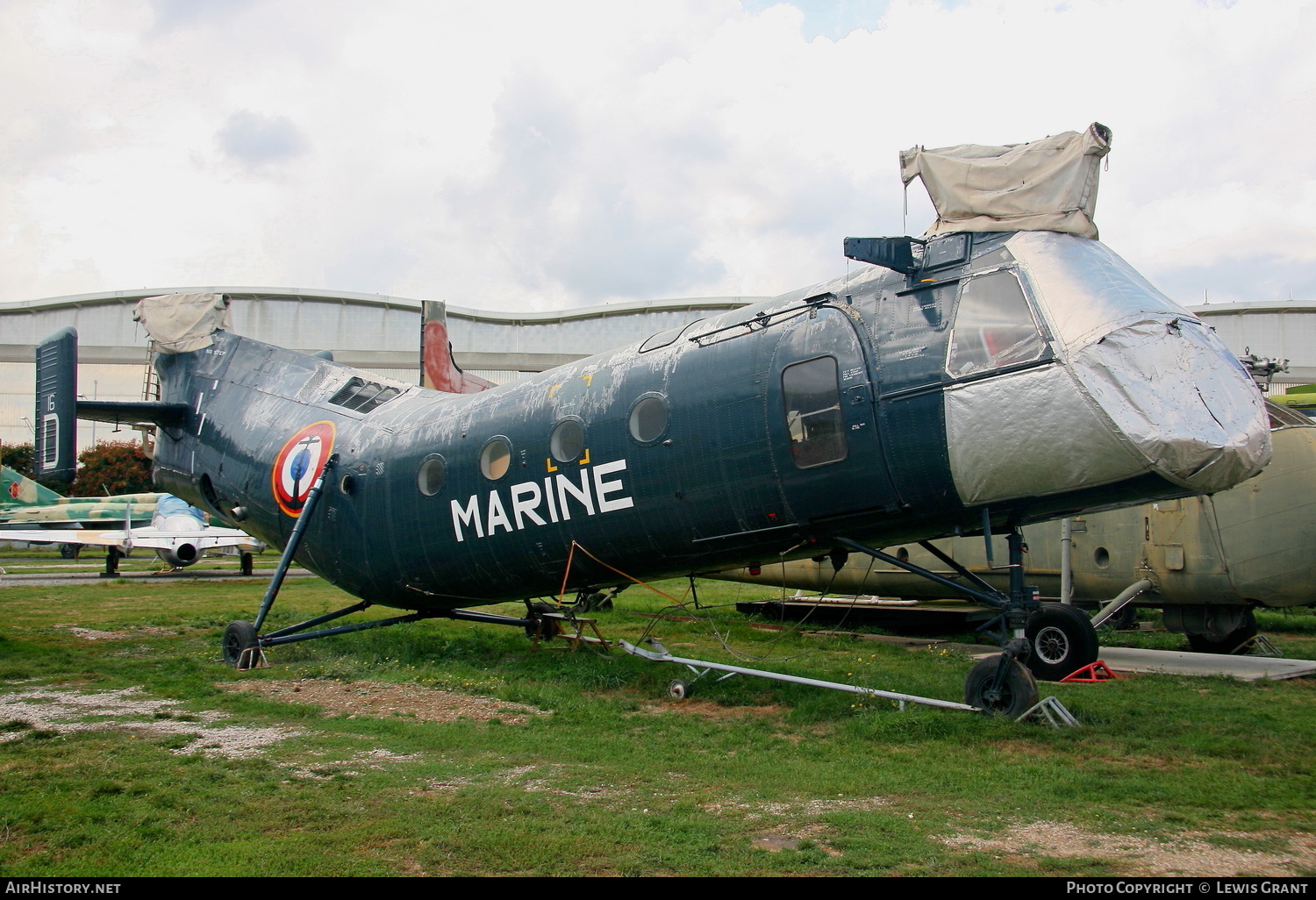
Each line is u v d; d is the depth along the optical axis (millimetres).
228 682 10352
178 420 16016
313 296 58500
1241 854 4660
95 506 46312
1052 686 9727
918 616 16141
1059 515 8406
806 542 9109
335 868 4520
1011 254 7906
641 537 9914
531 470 10695
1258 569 12289
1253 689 9570
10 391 63312
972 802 5605
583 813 5395
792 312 9055
